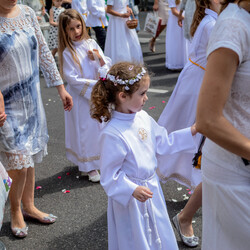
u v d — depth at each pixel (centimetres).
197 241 283
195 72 324
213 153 171
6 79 271
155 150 240
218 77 147
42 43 307
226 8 155
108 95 226
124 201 219
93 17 776
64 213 335
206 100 149
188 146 245
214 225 180
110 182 222
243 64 150
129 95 221
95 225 317
